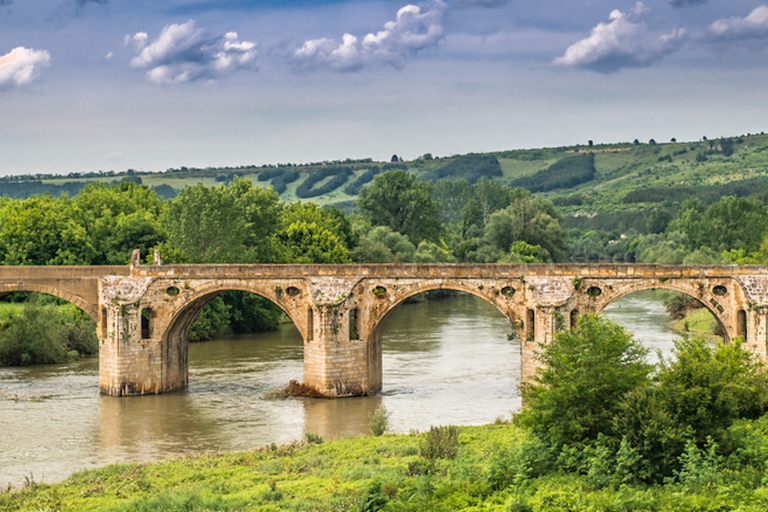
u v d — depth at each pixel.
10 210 146.12
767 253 143.25
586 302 83.00
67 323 115.12
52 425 74.44
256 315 135.38
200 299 88.56
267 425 73.81
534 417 51.62
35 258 131.75
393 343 116.56
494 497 44.62
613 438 48.00
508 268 84.06
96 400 84.19
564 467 48.16
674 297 135.38
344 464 56.59
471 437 62.16
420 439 62.94
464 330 129.50
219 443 68.25
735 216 178.88
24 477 59.25
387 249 173.00
